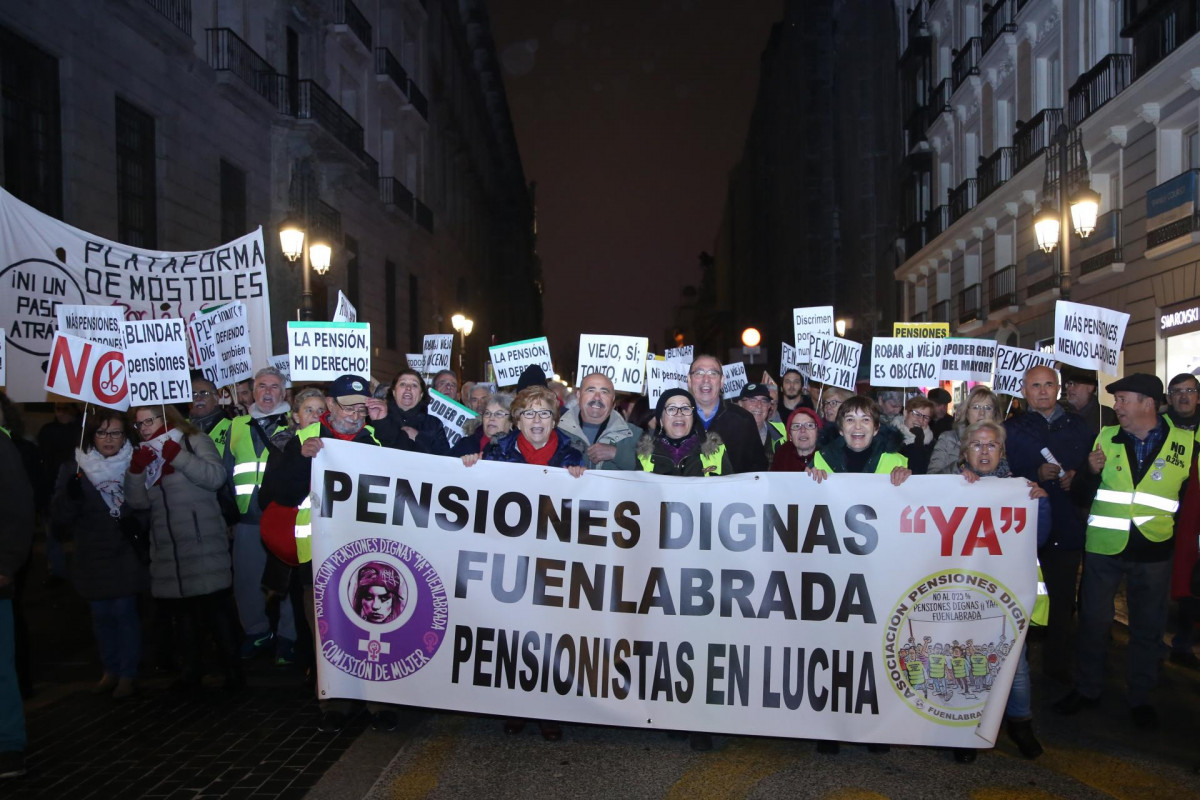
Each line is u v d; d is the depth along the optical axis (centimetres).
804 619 506
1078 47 1950
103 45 1645
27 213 871
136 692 614
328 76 2753
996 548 501
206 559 604
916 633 499
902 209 3388
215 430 795
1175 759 495
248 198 2223
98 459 604
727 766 488
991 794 449
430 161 4053
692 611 512
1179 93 1554
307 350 795
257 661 709
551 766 486
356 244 2983
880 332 3778
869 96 3888
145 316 948
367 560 527
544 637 516
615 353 874
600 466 566
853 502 509
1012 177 2192
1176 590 524
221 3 2153
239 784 459
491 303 6462
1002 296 2303
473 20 5428
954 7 2830
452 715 571
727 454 598
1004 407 930
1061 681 636
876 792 451
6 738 465
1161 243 1566
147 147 1817
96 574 602
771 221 6291
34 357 866
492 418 615
